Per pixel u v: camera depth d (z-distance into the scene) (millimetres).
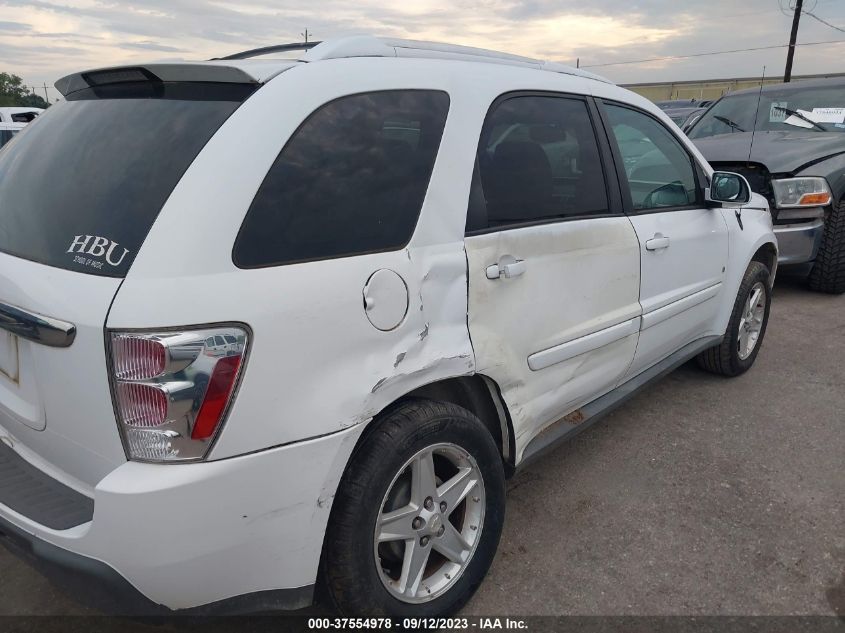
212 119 1877
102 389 1656
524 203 2551
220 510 1683
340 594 1997
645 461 3426
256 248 1763
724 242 3877
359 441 1996
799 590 2490
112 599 1695
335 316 1844
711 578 2559
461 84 2404
